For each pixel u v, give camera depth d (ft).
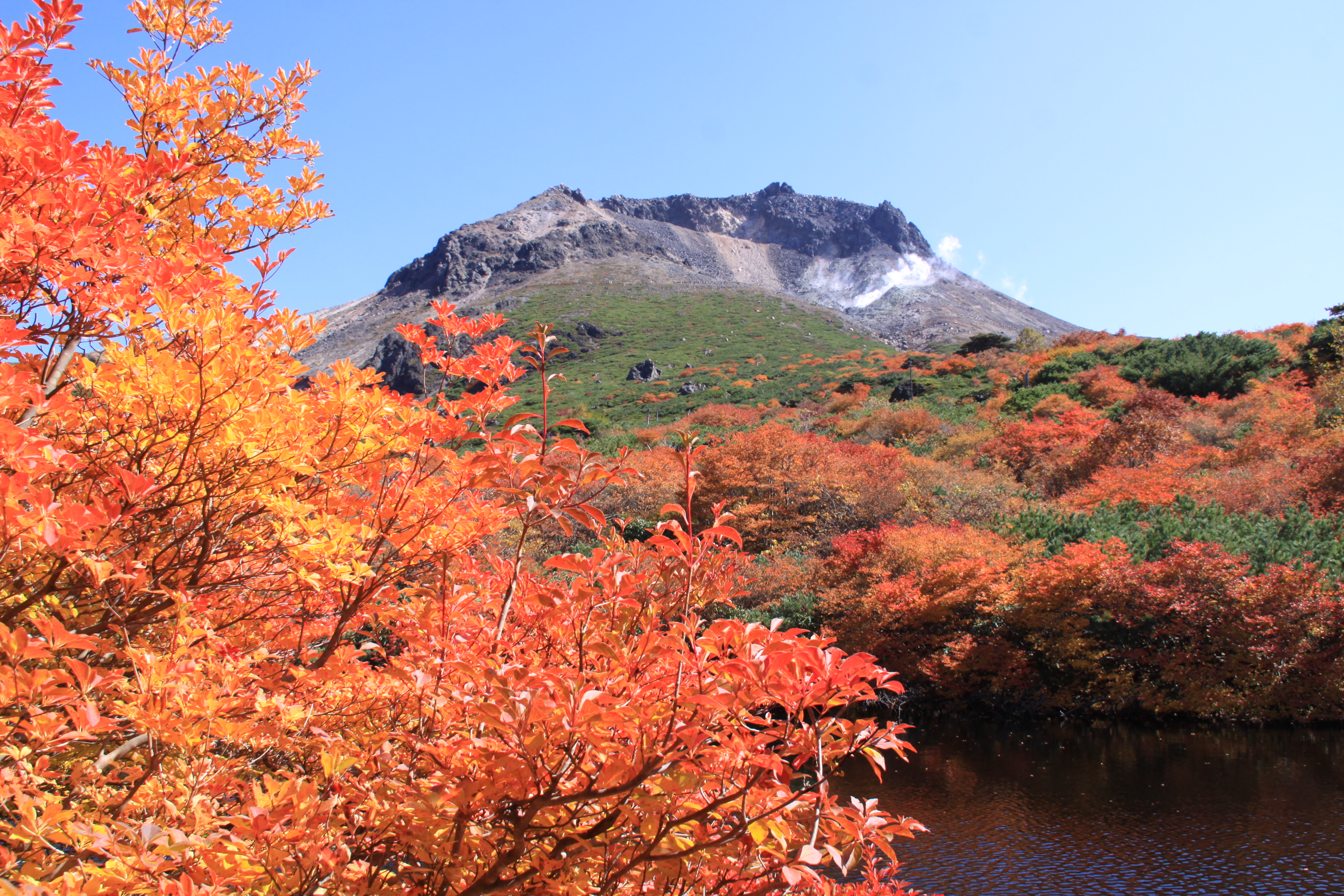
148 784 7.64
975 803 37.88
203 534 8.56
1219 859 29.63
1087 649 54.95
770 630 5.78
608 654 6.33
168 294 7.38
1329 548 53.78
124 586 7.60
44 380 7.50
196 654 7.33
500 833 6.25
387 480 9.72
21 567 7.60
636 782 5.41
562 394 241.14
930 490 84.89
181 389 7.27
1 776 5.24
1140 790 38.40
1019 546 63.05
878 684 5.33
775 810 5.59
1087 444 91.71
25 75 6.68
